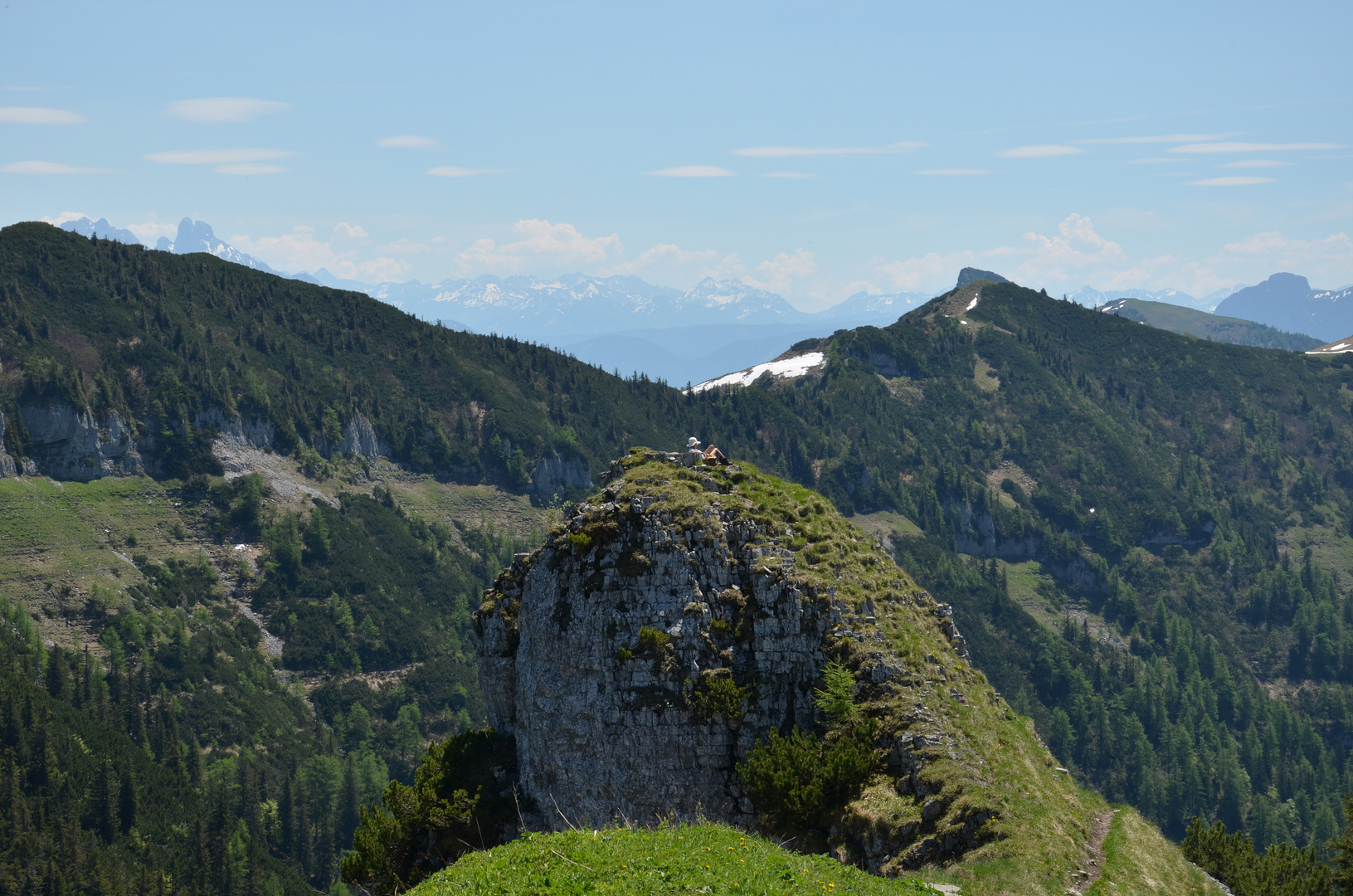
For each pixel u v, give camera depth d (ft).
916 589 205.16
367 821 198.08
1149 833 153.38
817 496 214.90
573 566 198.18
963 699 175.52
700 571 192.13
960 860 142.31
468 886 106.11
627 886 103.35
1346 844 189.98
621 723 183.32
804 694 180.65
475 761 206.39
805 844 160.04
